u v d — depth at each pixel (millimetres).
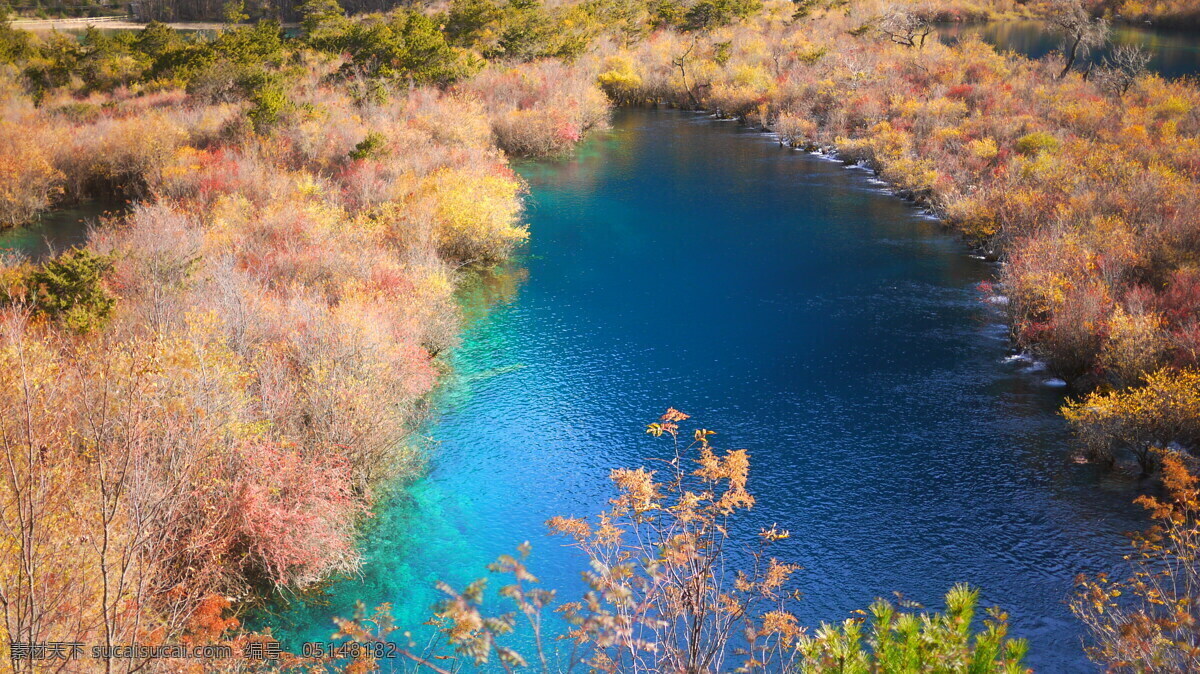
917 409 19109
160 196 30516
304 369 17062
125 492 9789
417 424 18625
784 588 13492
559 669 11758
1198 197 26688
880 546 14586
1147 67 61031
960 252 29531
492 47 62188
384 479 16484
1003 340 22656
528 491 16297
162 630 9688
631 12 78500
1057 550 14344
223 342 15938
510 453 17578
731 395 19844
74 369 12555
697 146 46281
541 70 55719
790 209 34656
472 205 28281
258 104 39250
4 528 8516
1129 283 22531
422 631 12703
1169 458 14859
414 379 18828
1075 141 36219
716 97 55406
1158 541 14203
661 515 15031
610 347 22406
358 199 30375
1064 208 27438
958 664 5762
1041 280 22109
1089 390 19469
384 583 13828
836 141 43969
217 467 12938
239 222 26906
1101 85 50188
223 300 18844
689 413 19078
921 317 24188
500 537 14961
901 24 67750
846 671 5914
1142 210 26578
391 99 44969
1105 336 19469
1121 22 85500
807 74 55781
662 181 38969
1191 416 15812
